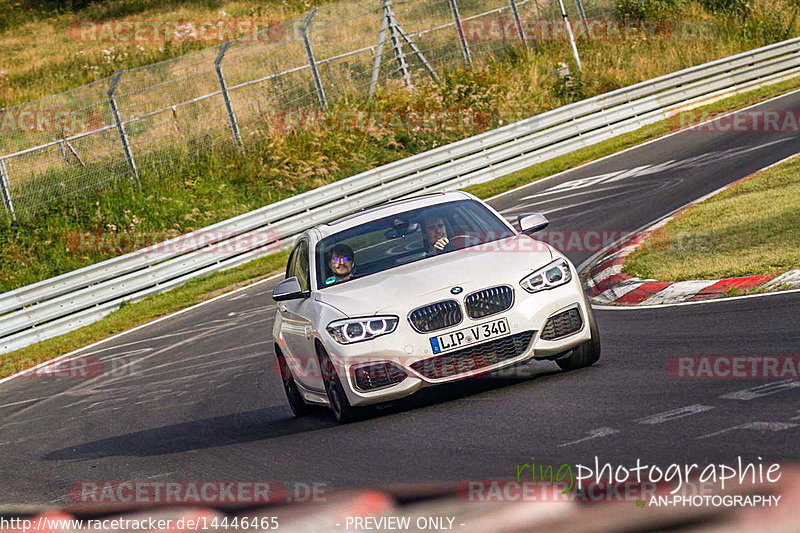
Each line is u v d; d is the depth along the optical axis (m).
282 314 18.03
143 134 60.69
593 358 15.34
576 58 68.38
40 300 41.12
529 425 12.23
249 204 57.94
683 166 40.75
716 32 73.50
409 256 16.02
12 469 18.81
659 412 11.59
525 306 14.30
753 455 9.11
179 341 31.55
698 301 19.16
